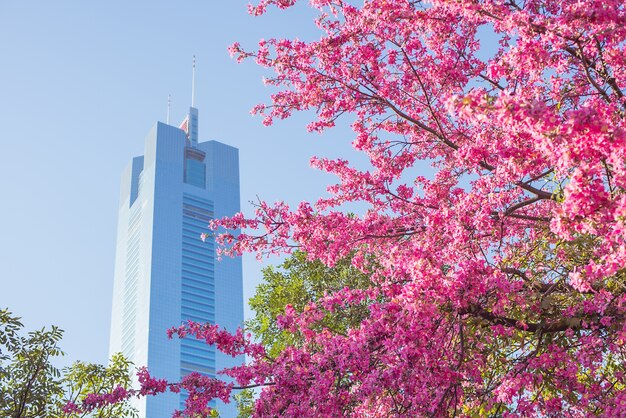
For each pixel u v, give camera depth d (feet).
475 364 29.22
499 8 25.70
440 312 28.02
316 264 62.44
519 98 19.70
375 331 26.81
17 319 48.52
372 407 30.48
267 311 61.77
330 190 35.81
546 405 26.27
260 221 34.30
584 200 19.24
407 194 35.12
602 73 27.63
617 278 27.32
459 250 27.43
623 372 27.68
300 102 36.14
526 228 34.63
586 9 23.07
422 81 35.06
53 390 47.75
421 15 32.48
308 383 26.91
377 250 34.83
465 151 28.27
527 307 28.73
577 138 19.10
